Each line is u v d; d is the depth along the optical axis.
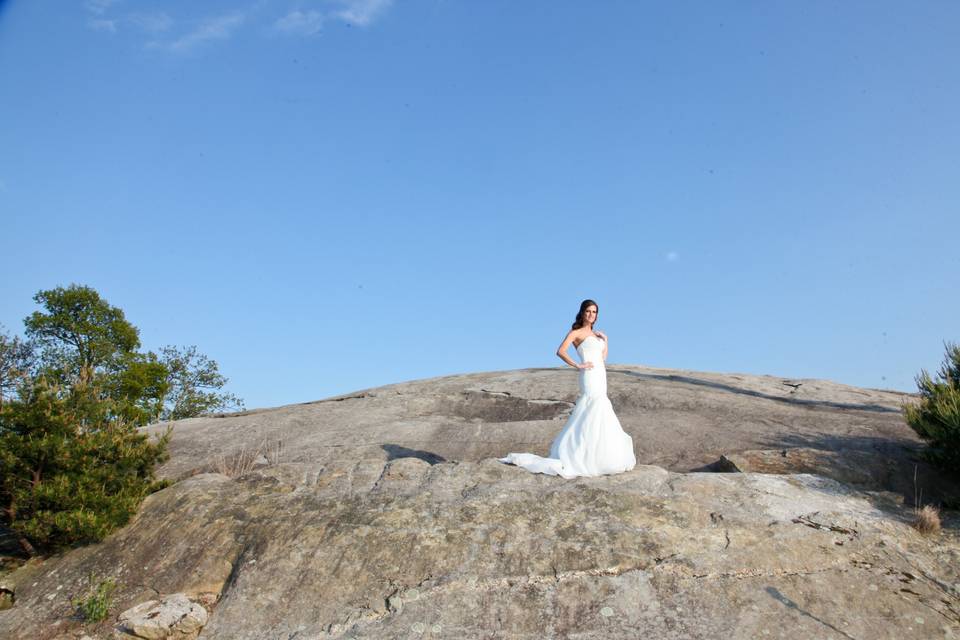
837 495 8.55
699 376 16.61
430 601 6.66
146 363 30.42
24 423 8.62
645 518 7.64
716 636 6.04
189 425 14.46
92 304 29.78
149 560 7.89
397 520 7.85
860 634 6.02
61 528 8.06
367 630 6.39
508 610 6.48
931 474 9.39
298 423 13.81
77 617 7.11
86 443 8.77
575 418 9.23
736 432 11.33
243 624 6.67
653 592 6.57
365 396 16.30
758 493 8.38
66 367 27.75
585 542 7.24
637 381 15.35
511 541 7.34
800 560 6.98
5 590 7.88
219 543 7.89
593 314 9.44
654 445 11.04
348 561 7.26
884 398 13.80
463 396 15.04
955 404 9.05
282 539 7.71
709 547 7.16
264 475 9.45
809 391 14.51
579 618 6.34
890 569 6.92
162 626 6.59
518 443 11.51
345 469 9.61
